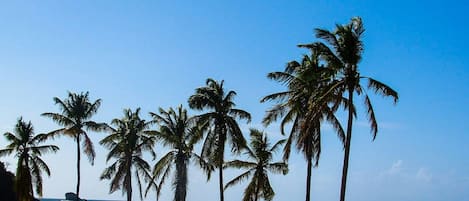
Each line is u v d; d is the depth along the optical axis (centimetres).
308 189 4278
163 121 6056
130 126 6800
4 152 6381
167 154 6038
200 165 5853
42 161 6494
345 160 3659
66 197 10269
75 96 6500
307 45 3728
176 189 5869
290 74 4462
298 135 4209
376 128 3694
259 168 5716
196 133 5288
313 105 3766
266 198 5744
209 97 5319
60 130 6406
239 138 5312
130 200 6725
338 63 3675
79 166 6444
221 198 5259
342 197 3609
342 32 3725
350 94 3719
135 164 6844
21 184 6322
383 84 3653
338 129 4228
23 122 6384
